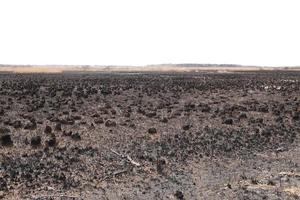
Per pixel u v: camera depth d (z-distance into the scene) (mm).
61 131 23453
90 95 41406
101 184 16469
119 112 31531
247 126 29234
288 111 34906
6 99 35812
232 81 66750
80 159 18984
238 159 21266
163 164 19500
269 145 24422
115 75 91312
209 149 22734
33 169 17141
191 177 17984
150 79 71125
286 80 70875
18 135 21625
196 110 34031
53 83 56281
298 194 16094
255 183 17375
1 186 15141
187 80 69250
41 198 14531
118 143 22344
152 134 25016
